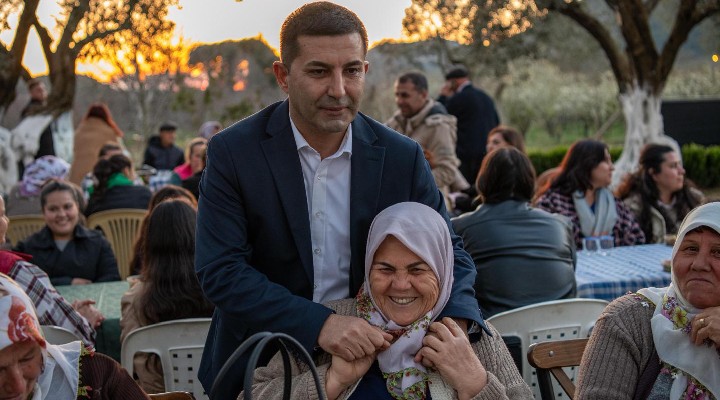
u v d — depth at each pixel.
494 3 10.80
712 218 2.10
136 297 3.35
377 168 2.19
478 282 3.61
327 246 2.19
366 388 2.10
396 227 2.05
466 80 8.56
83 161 9.63
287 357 1.74
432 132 6.82
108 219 6.06
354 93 2.00
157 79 16.55
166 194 4.26
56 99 9.98
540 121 24.56
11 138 9.90
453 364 2.02
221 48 16.66
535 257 3.57
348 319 2.02
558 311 3.40
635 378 2.20
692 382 2.12
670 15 16.62
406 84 6.84
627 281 4.21
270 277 2.21
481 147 8.43
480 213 3.70
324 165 2.16
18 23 9.54
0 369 1.73
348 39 1.96
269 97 16.89
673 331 2.13
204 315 3.31
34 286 3.18
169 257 3.29
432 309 2.11
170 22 9.53
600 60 23.41
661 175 5.45
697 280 2.11
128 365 3.27
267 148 2.14
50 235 4.77
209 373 2.35
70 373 2.00
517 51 12.20
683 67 23.88
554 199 5.17
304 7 2.02
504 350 2.24
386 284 2.07
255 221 2.15
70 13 9.48
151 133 17.02
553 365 2.58
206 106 17.05
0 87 9.82
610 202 5.14
